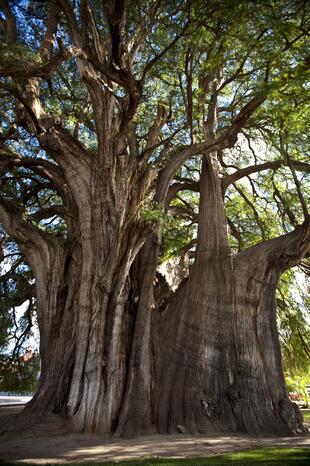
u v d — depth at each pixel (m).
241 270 16.33
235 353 15.15
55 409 13.44
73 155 15.57
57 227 23.16
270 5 12.79
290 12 13.35
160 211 14.59
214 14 13.79
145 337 14.98
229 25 13.73
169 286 18.52
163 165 18.75
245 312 15.83
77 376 13.57
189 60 15.32
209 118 18.72
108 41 15.11
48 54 15.47
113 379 13.68
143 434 13.11
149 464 8.61
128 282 15.83
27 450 10.54
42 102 18.41
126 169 15.16
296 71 13.94
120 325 14.41
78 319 14.35
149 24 13.94
